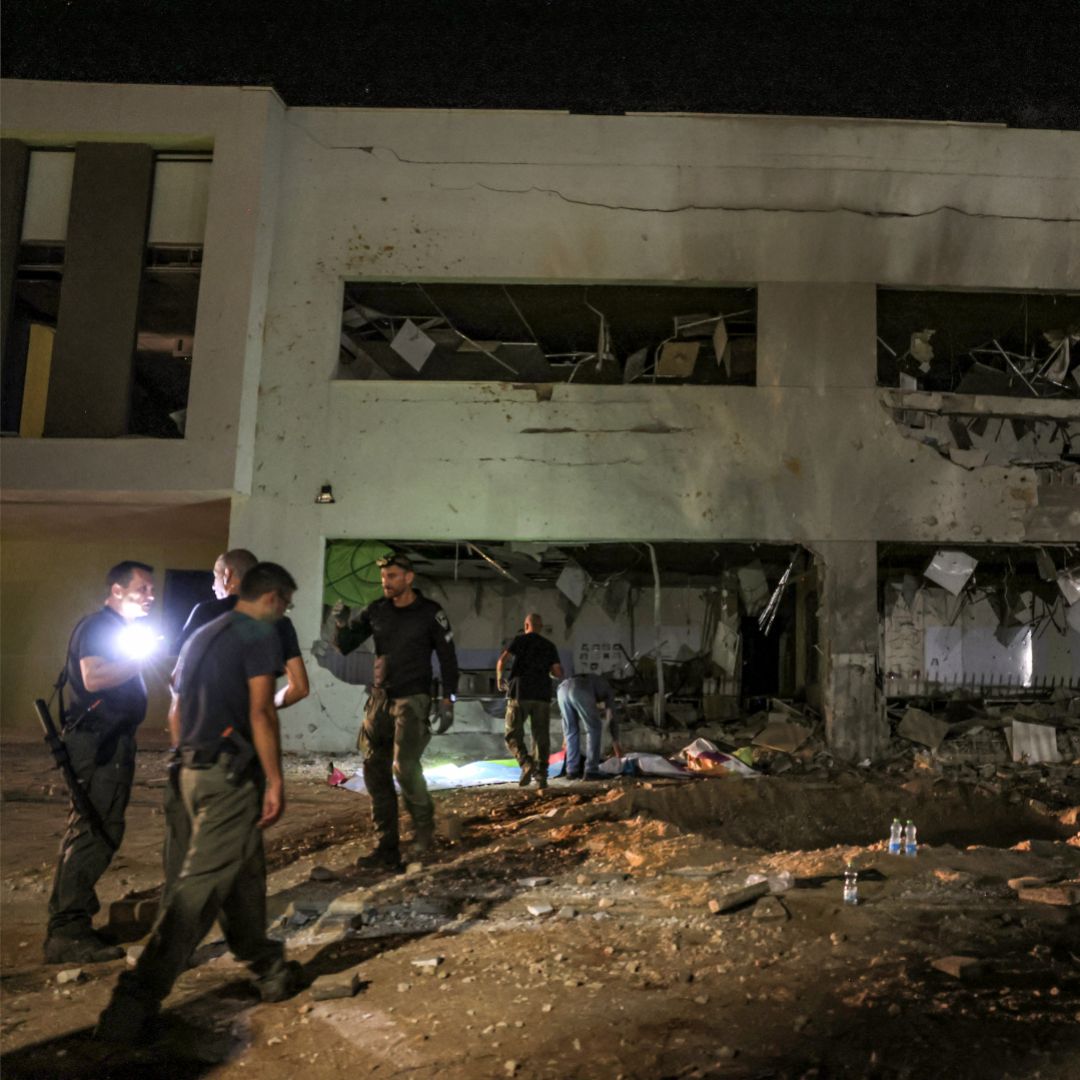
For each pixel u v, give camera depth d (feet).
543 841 23.12
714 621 60.39
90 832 15.28
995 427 44.55
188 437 42.68
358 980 13.67
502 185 45.16
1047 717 46.68
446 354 47.34
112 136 45.14
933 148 45.01
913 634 58.34
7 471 43.04
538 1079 10.63
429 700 21.48
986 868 19.25
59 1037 11.94
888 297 46.65
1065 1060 10.64
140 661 15.88
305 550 43.55
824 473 43.70
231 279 43.52
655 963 14.12
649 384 47.60
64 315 44.73
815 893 17.38
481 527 43.68
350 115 45.75
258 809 12.67
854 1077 10.41
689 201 44.93
